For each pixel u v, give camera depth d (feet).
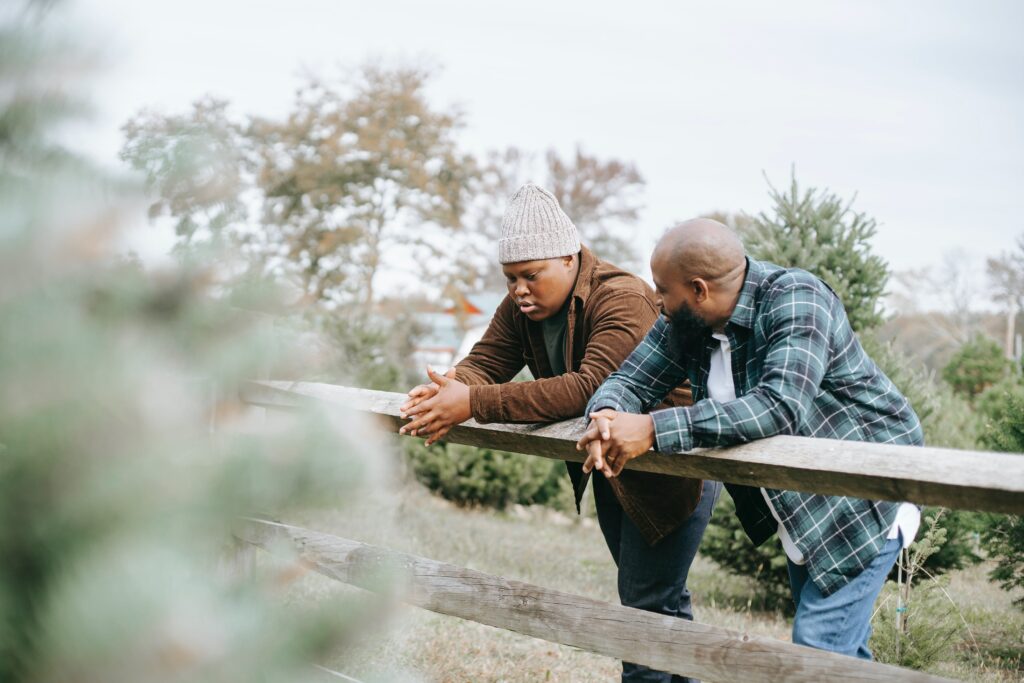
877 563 8.02
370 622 2.71
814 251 20.71
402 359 45.19
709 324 7.98
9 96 2.35
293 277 2.65
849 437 7.87
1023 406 19.94
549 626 8.12
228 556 2.61
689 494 9.50
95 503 2.19
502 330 10.77
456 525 27.68
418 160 93.04
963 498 5.82
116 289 2.36
